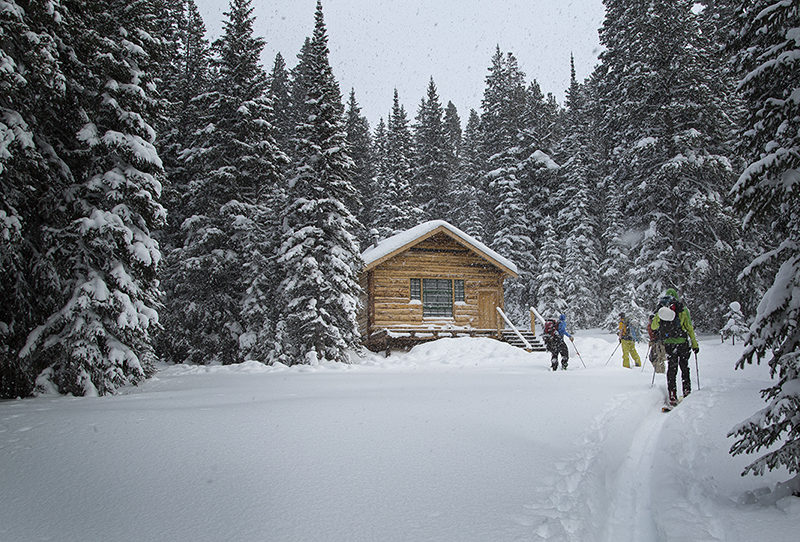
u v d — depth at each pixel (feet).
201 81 96.27
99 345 41.52
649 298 84.69
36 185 40.70
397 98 154.71
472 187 147.33
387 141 158.40
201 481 14.83
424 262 81.46
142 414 25.40
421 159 157.69
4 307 40.06
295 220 68.59
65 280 42.22
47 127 43.52
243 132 78.43
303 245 64.18
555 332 49.70
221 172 73.87
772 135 16.99
